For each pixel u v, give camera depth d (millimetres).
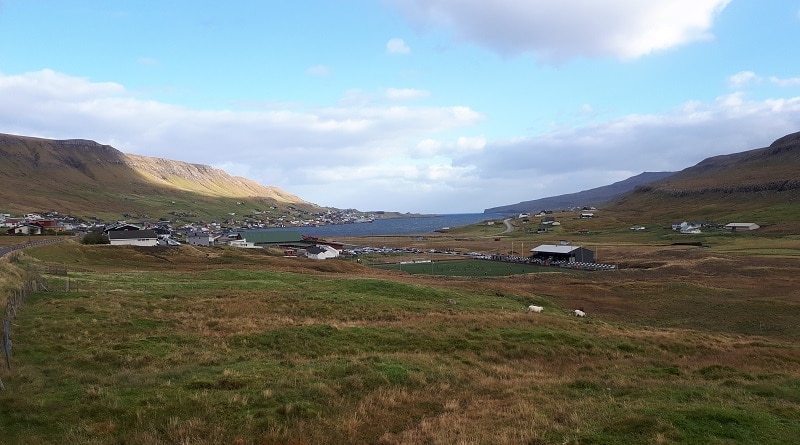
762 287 72562
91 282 46375
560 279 90812
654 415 14312
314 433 13125
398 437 13539
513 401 17188
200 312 33125
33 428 12352
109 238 117875
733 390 19516
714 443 12445
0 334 22219
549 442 12734
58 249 80938
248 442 12258
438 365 22172
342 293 45656
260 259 100375
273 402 15117
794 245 127562
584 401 17094
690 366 25328
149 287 45344
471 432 13734
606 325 40125
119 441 11945
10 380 16000
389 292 51281
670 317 53625
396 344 26531
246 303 37062
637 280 86062
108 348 21641
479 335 29250
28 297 33719
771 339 42500
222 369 19062
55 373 17641
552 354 27203
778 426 14016
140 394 15195
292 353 23531
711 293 66812
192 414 13797
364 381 18141
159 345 23016
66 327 24969
